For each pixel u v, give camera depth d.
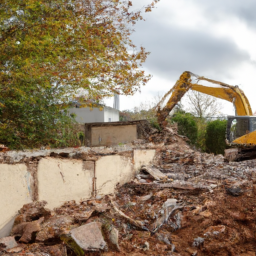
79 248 3.60
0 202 3.75
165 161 9.53
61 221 4.01
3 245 3.40
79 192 5.33
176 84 13.85
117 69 9.27
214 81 13.20
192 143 20.36
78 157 5.36
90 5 9.00
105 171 6.09
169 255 4.01
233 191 5.88
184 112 24.34
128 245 4.19
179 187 6.36
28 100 7.49
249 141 11.20
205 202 5.64
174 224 4.95
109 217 4.71
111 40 8.85
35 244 3.53
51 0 7.96
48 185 4.62
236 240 4.42
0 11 7.06
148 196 6.10
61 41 7.80
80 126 14.34
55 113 8.59
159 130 14.42
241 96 12.68
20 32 7.32
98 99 9.23
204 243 4.37
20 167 4.11
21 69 6.88
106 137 14.12
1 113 7.12
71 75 8.12
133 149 7.50
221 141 19.45
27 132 7.68
